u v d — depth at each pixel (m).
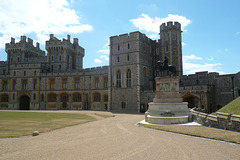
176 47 56.72
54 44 74.62
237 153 9.30
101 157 9.01
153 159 8.68
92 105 61.84
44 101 65.94
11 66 69.50
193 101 48.41
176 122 20.38
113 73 55.22
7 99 69.50
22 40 81.38
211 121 17.61
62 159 8.74
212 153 9.38
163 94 25.19
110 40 56.53
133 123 22.64
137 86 50.50
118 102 53.44
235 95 43.59
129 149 10.35
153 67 59.28
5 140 12.77
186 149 10.16
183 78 52.22
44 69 70.75
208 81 48.16
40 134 15.02
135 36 52.22
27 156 9.20
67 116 33.41
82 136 14.19
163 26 58.66
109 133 15.46
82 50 86.12
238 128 14.43
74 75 64.56
